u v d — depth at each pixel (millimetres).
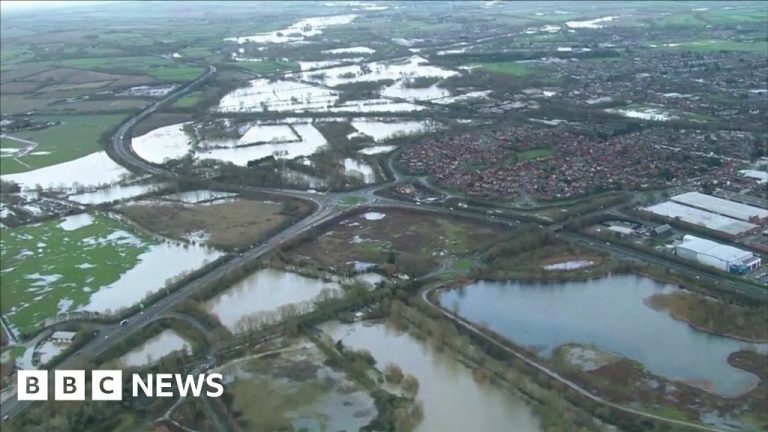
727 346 167125
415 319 181500
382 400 149250
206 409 150375
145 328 183500
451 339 171125
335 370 162500
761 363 158625
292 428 142500
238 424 144375
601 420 142125
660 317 181750
